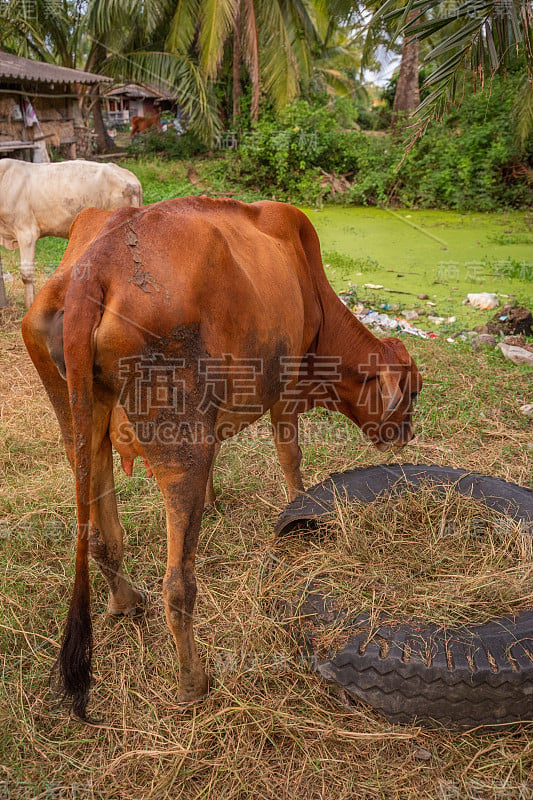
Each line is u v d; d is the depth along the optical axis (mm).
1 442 4051
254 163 14281
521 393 4875
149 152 16547
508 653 2244
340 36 17656
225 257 2242
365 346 3213
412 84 12875
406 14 3186
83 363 1958
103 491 2428
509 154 11938
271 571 2826
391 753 2189
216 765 2123
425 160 12359
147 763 2143
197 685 2350
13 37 12320
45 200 6418
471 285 7930
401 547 2873
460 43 3311
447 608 2443
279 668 2492
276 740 2244
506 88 11578
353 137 13898
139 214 2162
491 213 12211
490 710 2232
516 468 3893
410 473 3299
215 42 13539
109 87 14570
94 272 1977
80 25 13148
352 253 9438
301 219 3035
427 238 10375
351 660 2289
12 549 3125
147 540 3254
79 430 1998
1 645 2580
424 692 2219
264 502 3582
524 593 2518
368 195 13273
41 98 11797
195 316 2100
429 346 5699
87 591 2078
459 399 4734
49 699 2373
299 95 15266
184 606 2186
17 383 4969
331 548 2887
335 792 2061
